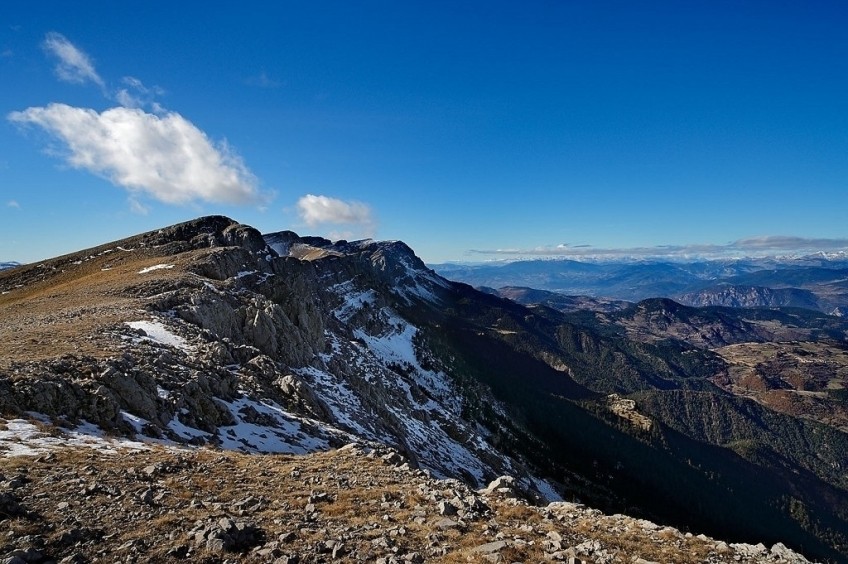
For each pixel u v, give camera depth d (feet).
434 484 74.90
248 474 69.97
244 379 136.05
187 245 365.40
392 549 47.32
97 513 48.08
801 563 60.54
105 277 266.57
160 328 144.46
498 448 421.18
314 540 48.08
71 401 78.95
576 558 48.98
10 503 45.39
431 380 502.38
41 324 137.28
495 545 49.93
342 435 128.57
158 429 85.61
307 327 256.11
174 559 41.57
